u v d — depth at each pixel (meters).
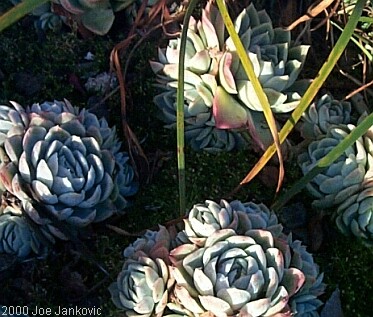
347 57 0.82
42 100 0.78
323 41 0.83
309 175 0.65
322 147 0.70
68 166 0.64
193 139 0.74
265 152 0.66
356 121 0.75
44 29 0.81
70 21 0.79
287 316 0.58
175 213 0.71
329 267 0.70
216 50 0.69
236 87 0.69
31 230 0.66
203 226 0.61
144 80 0.78
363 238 0.70
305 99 0.62
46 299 0.67
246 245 0.59
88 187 0.64
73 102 0.78
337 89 0.80
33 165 0.64
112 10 0.76
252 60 0.68
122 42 0.73
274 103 0.69
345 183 0.68
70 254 0.69
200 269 0.58
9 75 0.79
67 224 0.66
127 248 0.64
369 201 0.68
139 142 0.76
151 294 0.61
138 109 0.77
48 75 0.79
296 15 0.82
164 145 0.76
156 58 0.79
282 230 0.69
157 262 0.62
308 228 0.73
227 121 0.69
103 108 0.77
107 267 0.68
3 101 0.76
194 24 0.72
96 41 0.80
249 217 0.63
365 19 0.77
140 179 0.74
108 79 0.78
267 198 0.73
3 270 0.66
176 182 0.73
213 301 0.57
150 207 0.72
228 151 0.75
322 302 0.68
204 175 0.73
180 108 0.62
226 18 0.60
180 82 0.61
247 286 0.57
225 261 0.58
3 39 0.80
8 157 0.65
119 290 0.62
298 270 0.59
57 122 0.66
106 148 0.70
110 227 0.69
